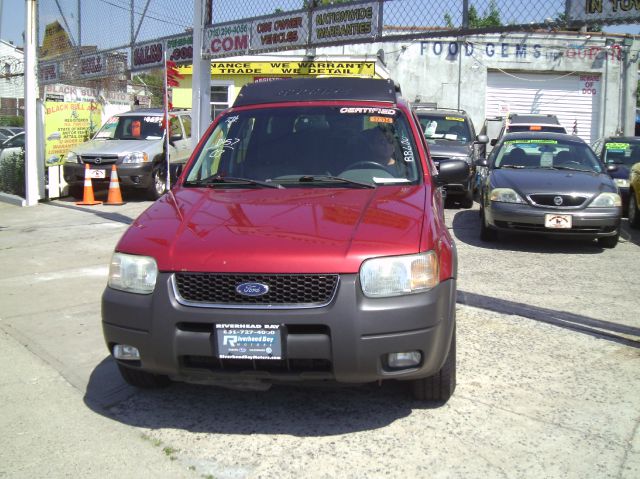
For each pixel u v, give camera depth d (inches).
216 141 187.2
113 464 125.6
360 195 155.0
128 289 134.0
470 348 186.1
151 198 528.7
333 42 317.4
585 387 158.9
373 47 924.0
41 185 524.4
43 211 474.0
